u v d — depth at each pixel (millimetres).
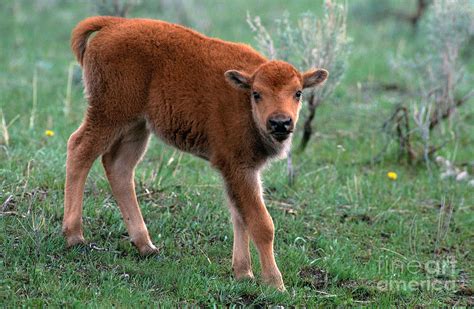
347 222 26562
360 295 21594
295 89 20078
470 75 41781
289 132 19516
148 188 26281
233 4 61438
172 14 53031
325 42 31688
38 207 23438
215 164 20922
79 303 18422
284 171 29703
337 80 32000
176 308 19203
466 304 21781
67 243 21578
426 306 21312
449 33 37031
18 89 37969
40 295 18953
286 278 21797
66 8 58031
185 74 21094
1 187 24203
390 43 52500
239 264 21406
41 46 47688
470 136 36625
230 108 20609
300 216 26375
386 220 27125
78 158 21531
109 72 21250
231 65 21188
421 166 32812
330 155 33000
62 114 34938
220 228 24500
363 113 38156
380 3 59062
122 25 21750
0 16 54250
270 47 30797
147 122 21828
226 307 19734
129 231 22438
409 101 39812
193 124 21062
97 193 25391
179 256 22469
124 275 20562
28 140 30000
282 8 60000
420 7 54812
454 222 27281
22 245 20875
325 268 22688
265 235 20516
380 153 32594
